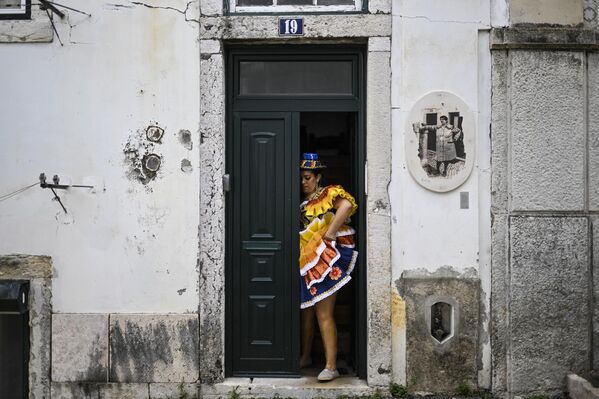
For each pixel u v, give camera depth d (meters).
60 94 4.95
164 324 4.92
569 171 4.86
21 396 4.94
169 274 4.94
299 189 5.09
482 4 4.87
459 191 4.89
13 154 4.97
